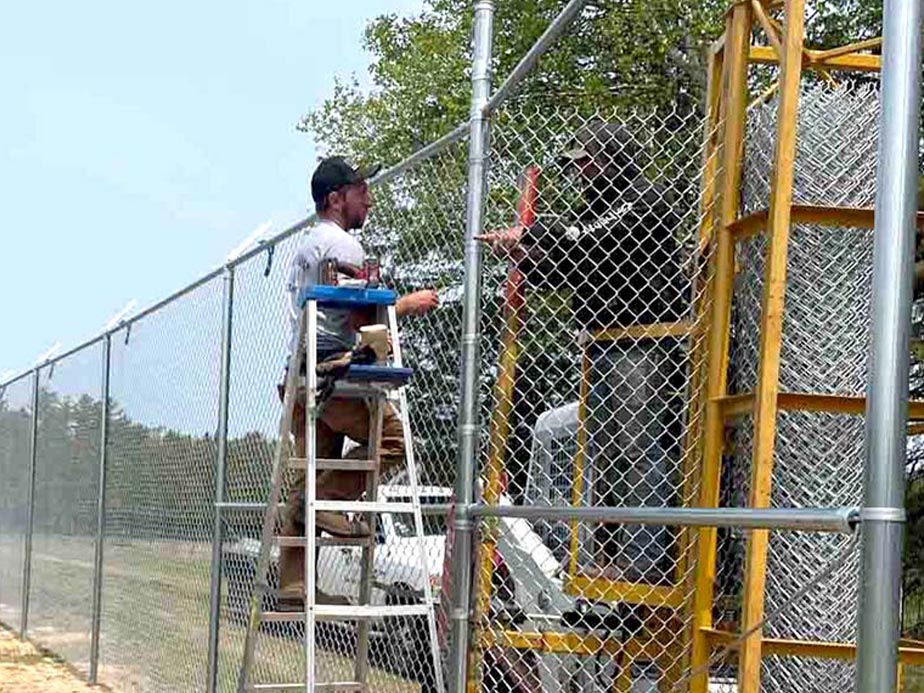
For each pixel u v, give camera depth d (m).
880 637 2.85
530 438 5.44
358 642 5.84
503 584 5.52
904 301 2.91
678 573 4.94
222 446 8.12
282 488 6.07
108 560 11.41
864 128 4.77
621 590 4.99
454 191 5.55
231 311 8.14
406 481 5.95
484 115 5.05
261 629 7.12
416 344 5.96
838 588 4.58
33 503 15.29
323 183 5.98
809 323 4.68
